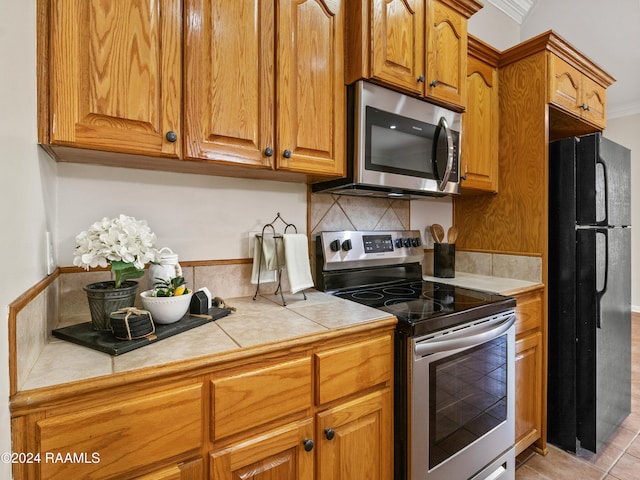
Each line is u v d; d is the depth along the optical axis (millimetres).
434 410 1242
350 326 1089
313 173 1335
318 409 1018
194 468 812
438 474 1259
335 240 1658
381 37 1395
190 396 801
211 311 1187
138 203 1271
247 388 880
